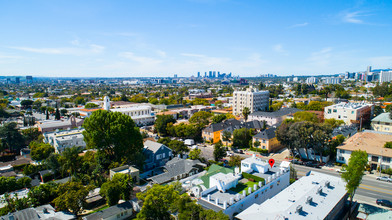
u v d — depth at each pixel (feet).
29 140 349.00
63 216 156.35
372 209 146.51
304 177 175.83
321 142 242.17
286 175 182.09
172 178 214.48
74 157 215.31
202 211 110.83
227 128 354.33
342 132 307.17
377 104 528.63
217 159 260.83
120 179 177.27
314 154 256.11
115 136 232.32
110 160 247.29
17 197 166.71
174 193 132.05
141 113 547.49
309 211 122.93
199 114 426.92
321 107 471.21
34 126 409.28
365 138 272.72
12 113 553.64
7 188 193.98
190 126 365.40
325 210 124.77
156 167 261.85
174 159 253.65
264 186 156.25
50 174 229.04
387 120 349.41
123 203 166.09
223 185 147.43
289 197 142.72
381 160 223.92
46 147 279.90
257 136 310.45
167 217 132.98
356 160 144.36
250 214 123.85
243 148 323.98
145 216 128.98
